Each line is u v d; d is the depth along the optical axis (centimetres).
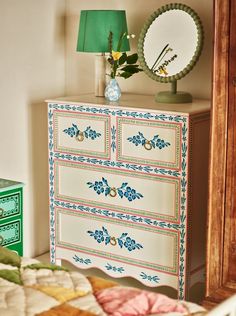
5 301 188
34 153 405
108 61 364
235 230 289
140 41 368
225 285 296
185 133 312
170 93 351
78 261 369
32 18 391
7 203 351
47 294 193
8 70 379
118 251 349
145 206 333
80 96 381
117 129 336
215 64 281
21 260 226
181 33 353
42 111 407
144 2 379
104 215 351
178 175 318
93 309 184
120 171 340
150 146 325
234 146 282
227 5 273
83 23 368
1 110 378
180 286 328
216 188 290
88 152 351
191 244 328
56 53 412
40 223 415
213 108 285
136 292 197
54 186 371
